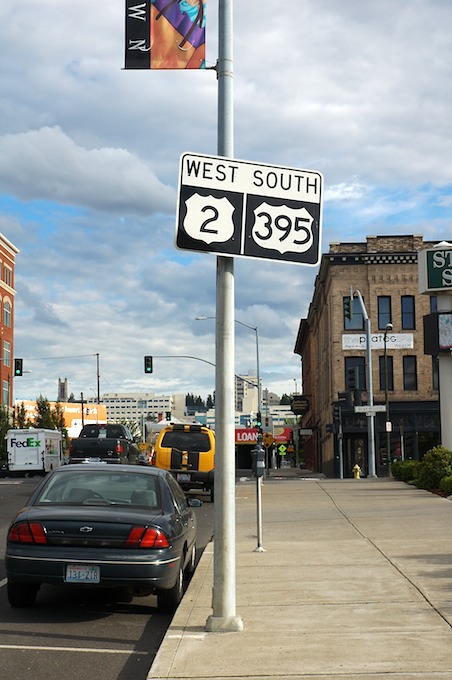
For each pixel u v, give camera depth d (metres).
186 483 27.20
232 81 8.50
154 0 9.62
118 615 9.54
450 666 6.80
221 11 8.54
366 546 13.88
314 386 79.81
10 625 8.95
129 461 34.22
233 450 8.05
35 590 9.75
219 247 7.91
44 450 54.09
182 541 9.76
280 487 32.50
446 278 30.39
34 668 7.36
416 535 15.16
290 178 8.20
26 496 29.48
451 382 30.41
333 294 57.03
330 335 57.81
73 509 9.27
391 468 37.66
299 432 84.12
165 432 27.44
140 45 9.61
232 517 8.12
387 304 56.75
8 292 88.38
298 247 8.16
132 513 9.22
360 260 56.72
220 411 8.00
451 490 24.91
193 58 9.60
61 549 8.88
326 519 18.88
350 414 54.91
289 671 6.74
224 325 8.02
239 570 11.80
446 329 30.20
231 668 6.86
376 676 6.55
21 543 8.95
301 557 12.88
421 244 57.00
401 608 8.95
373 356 56.16
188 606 9.39
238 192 8.02
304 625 8.30
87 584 8.83
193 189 7.90
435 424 55.22
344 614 8.76
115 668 7.40
